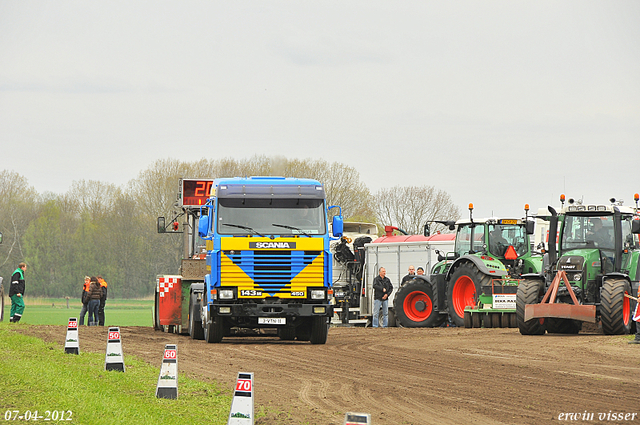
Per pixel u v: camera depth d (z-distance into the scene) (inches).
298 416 829.2
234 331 2044.8
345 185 5615.2
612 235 1851.6
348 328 2308.1
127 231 7716.5
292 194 1628.9
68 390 906.1
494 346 1553.9
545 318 1847.9
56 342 1635.1
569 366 1225.4
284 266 1596.9
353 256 2847.0
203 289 1760.6
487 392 982.4
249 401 665.0
